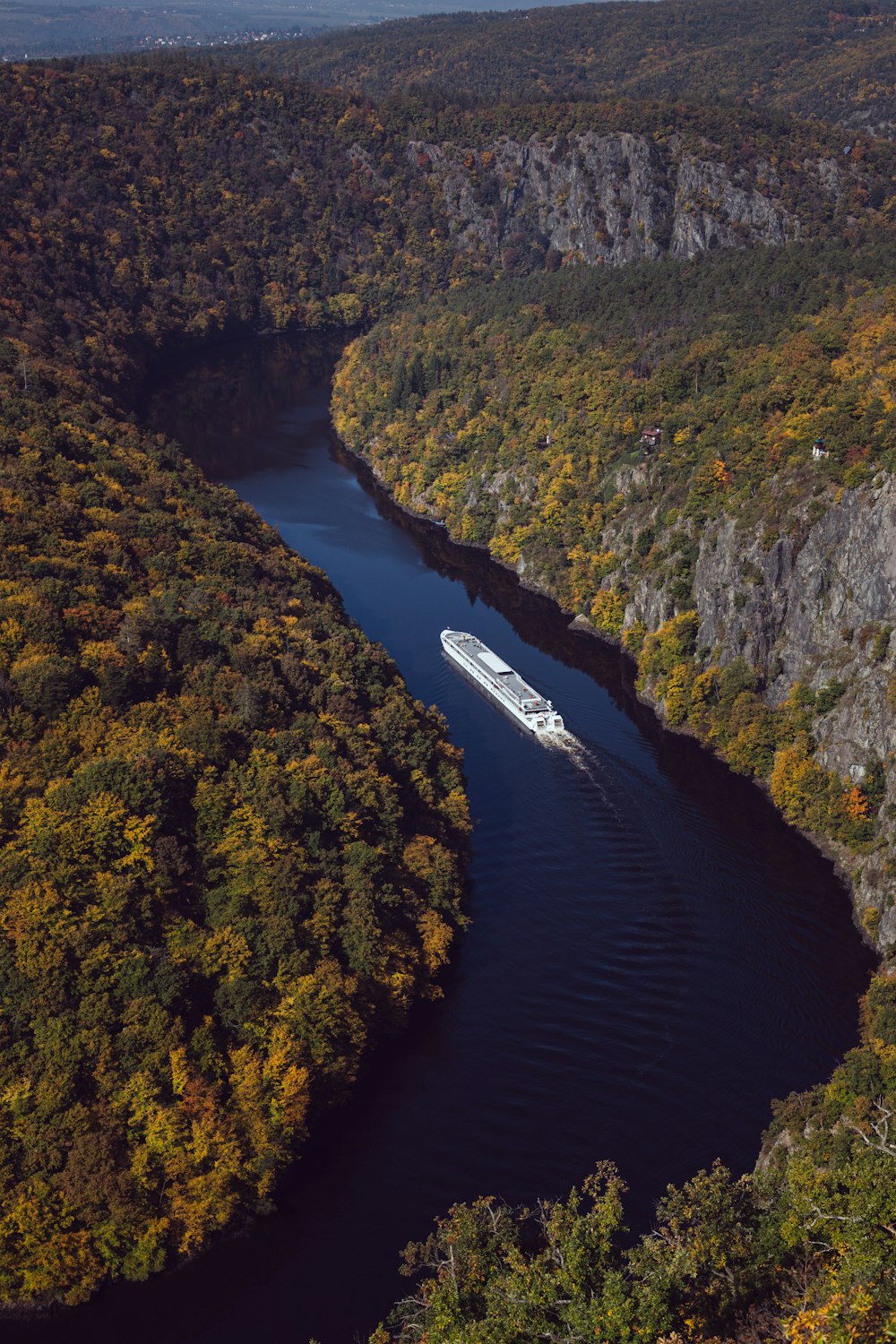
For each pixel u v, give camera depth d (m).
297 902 149.88
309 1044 138.50
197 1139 125.81
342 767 172.25
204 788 158.25
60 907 139.00
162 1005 133.88
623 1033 150.62
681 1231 101.38
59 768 157.62
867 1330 78.69
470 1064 146.25
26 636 175.00
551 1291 89.62
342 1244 125.19
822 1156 117.88
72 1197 120.25
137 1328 118.19
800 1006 155.75
